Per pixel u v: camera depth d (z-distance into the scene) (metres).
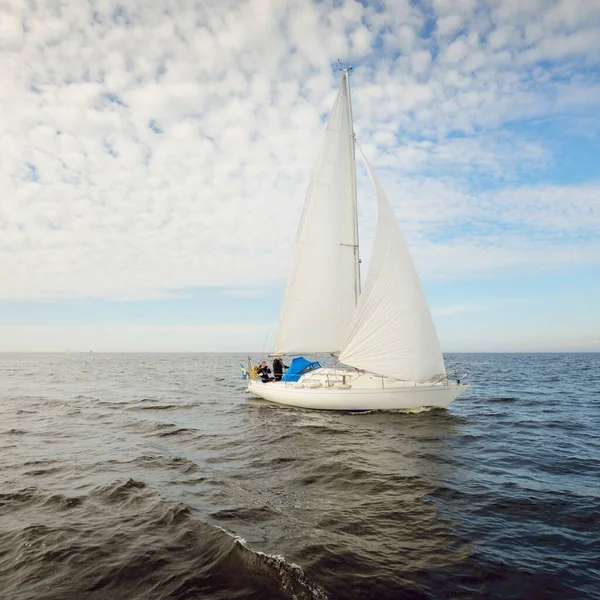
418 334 13.92
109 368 57.16
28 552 5.19
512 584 4.50
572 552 5.21
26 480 8.15
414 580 4.53
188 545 5.35
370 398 14.56
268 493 7.40
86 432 12.98
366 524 6.00
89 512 6.50
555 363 72.50
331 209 16.88
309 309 17.00
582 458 9.73
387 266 14.23
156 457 9.88
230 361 96.31
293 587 4.36
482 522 6.08
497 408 17.80
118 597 4.26
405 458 9.66
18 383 31.73
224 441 11.59
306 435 12.08
